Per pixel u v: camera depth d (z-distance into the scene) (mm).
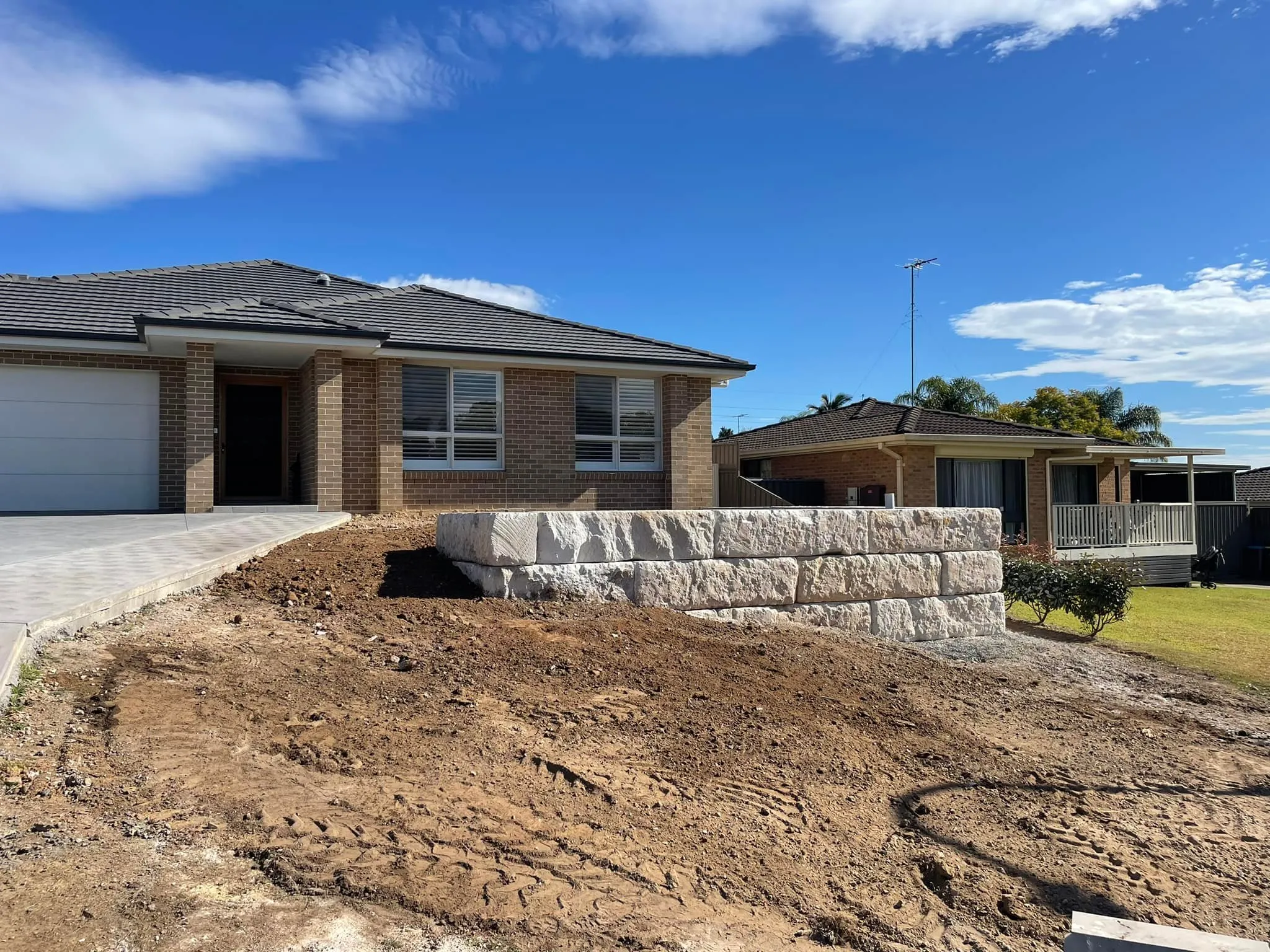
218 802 3260
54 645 4582
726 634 7207
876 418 22938
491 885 2990
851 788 4520
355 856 3014
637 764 4305
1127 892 3816
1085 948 2785
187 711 4074
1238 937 3512
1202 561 24734
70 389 12711
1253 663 11031
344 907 2703
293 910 2641
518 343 14734
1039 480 21609
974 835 4207
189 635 5195
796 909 3301
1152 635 14062
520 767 4023
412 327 14422
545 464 15062
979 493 21031
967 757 5305
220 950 2379
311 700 4453
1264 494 31688
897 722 5730
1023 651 9195
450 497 14328
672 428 15930
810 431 24719
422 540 8727
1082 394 42188
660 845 3545
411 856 3080
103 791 3215
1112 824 4574
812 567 8547
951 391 38188
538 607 6824
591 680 5434
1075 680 8102
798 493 22438
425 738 4160
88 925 2408
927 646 8961
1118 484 25062
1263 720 7422
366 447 13602
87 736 3674
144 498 13109
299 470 14352
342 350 12719
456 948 2596
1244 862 4262
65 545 7840
